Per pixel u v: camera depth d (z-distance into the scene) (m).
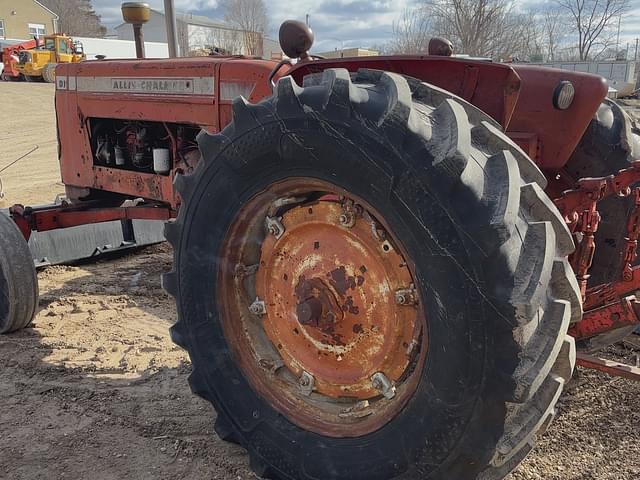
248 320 2.57
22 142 15.23
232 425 2.53
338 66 2.60
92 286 5.16
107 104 4.36
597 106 2.73
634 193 2.66
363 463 2.15
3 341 4.08
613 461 2.66
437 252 1.82
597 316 2.62
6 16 55.62
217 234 2.46
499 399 1.78
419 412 1.98
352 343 2.27
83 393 3.37
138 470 2.69
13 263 4.02
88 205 5.05
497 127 2.14
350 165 1.99
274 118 2.17
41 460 2.77
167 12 4.74
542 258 1.76
